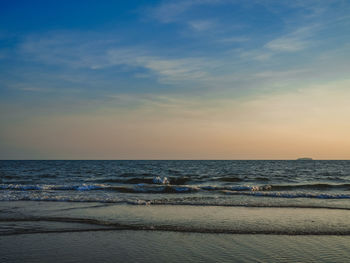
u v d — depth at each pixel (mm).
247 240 7180
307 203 12750
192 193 16906
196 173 41094
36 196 14500
